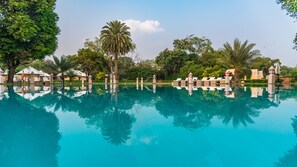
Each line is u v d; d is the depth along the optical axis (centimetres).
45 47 2394
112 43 3856
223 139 325
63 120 477
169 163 239
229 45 2912
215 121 456
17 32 2033
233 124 423
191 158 250
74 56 4556
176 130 383
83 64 4525
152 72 4388
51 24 2419
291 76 2664
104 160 248
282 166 227
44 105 712
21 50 2239
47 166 232
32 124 436
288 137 332
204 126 410
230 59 2883
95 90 1520
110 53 4034
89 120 479
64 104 742
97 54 4594
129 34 3994
